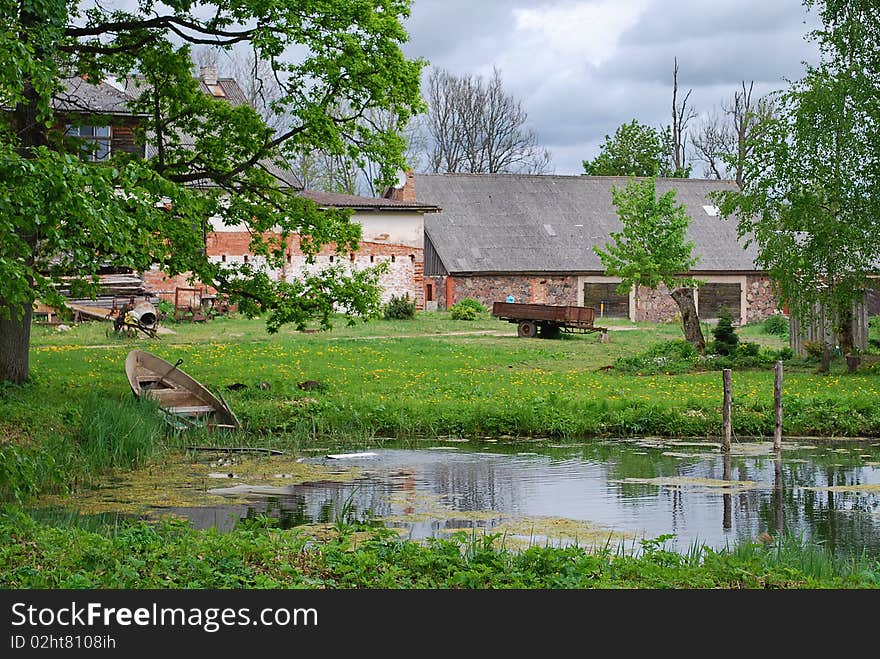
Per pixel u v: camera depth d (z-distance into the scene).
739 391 24.27
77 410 17.72
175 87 20.59
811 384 25.70
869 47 28.56
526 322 41.69
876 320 41.19
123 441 16.50
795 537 11.88
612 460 17.42
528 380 26.70
